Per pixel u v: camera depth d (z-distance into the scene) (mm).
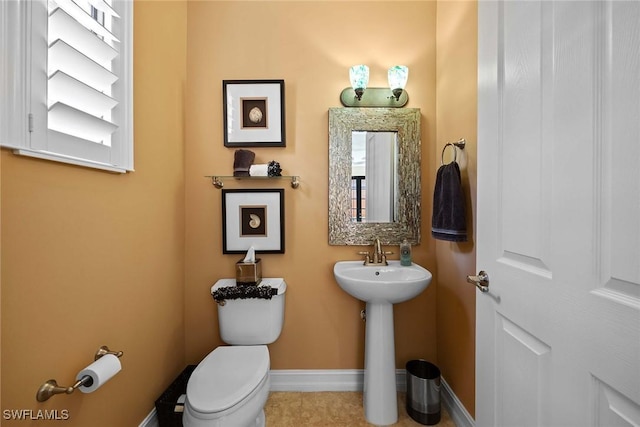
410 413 1469
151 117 1351
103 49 989
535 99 735
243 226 1694
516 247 810
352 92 1688
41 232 805
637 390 493
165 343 1468
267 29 1705
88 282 967
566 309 635
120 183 1131
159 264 1415
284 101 1686
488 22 941
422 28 1708
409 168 1685
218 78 1702
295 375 1697
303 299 1712
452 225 1294
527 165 766
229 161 1706
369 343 1473
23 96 736
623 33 521
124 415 1146
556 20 664
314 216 1714
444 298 1586
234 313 1520
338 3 1712
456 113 1444
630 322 503
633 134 506
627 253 515
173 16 1542
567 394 633
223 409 1007
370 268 1587
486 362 955
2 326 713
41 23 778
